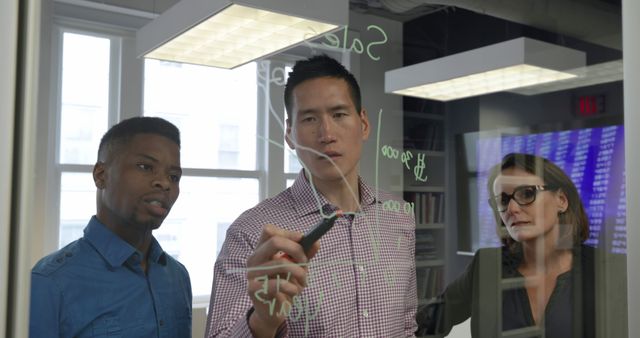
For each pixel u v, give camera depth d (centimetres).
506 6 142
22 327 53
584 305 133
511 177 138
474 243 152
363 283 83
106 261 72
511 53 143
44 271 67
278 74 81
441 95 143
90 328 69
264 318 68
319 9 84
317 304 78
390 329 85
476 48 140
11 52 52
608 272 135
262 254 69
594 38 151
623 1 79
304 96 81
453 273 146
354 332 81
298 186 82
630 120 78
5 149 52
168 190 77
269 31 80
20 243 53
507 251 136
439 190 152
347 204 84
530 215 135
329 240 81
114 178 74
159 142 76
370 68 104
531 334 132
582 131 151
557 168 140
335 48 88
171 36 78
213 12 77
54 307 67
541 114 157
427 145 145
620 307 134
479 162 157
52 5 71
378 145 97
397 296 87
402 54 122
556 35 149
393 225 90
